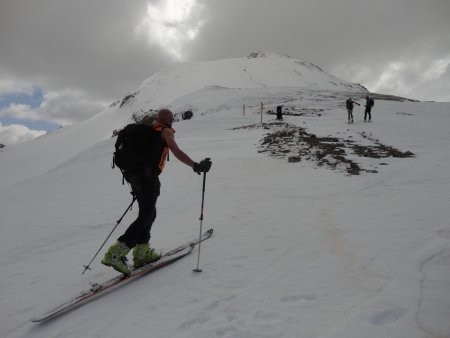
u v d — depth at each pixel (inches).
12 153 5034.5
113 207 418.6
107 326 161.9
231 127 1181.7
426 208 297.9
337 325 140.9
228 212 333.4
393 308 148.9
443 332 131.4
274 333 141.3
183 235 279.0
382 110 1504.7
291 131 882.8
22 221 392.2
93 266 239.5
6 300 200.2
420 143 764.6
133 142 199.5
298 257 212.7
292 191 399.9
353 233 244.5
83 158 1026.7
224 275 198.4
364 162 553.0
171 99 6958.7
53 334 161.5
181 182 499.8
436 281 169.5
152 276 207.3
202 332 147.3
